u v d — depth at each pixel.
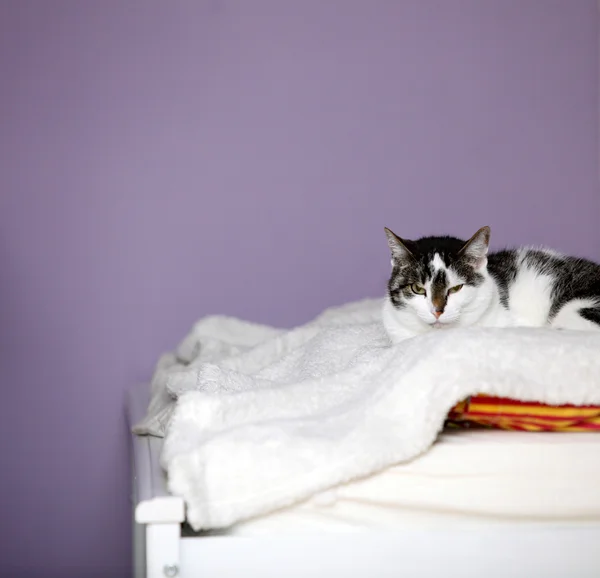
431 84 2.99
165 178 2.86
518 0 3.04
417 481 1.33
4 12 2.75
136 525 2.01
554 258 2.04
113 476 2.85
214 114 2.88
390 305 1.96
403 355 1.48
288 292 2.94
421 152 3.00
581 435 1.43
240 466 1.26
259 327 2.66
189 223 2.88
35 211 2.78
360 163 2.96
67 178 2.80
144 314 2.86
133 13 2.82
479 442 1.36
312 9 2.92
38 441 2.80
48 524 2.82
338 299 2.97
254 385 1.69
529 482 1.35
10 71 2.76
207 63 2.87
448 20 3.00
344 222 2.96
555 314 1.92
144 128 2.84
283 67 2.91
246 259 2.91
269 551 1.28
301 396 1.47
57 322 2.80
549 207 3.09
